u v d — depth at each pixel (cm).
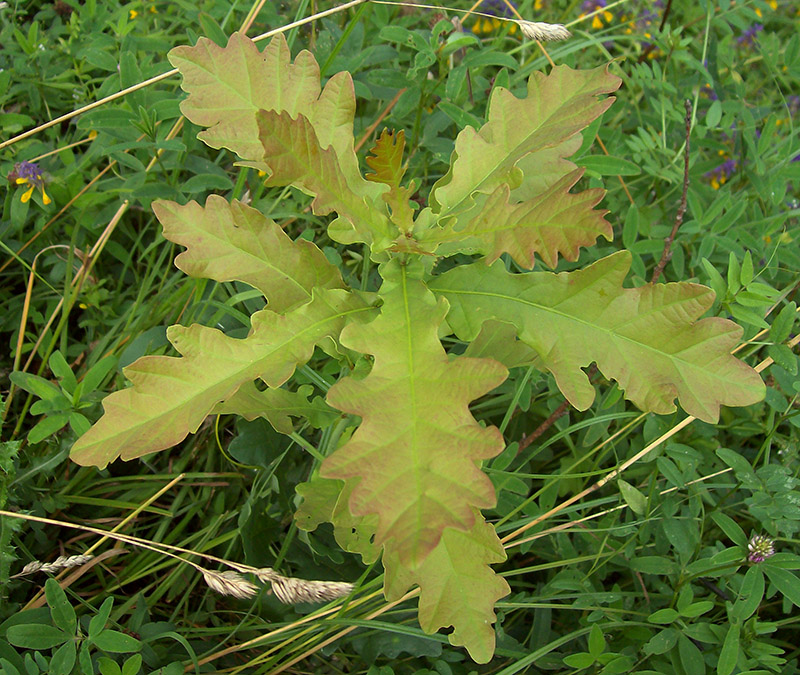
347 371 46
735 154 68
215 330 32
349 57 58
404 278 34
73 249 53
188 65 36
